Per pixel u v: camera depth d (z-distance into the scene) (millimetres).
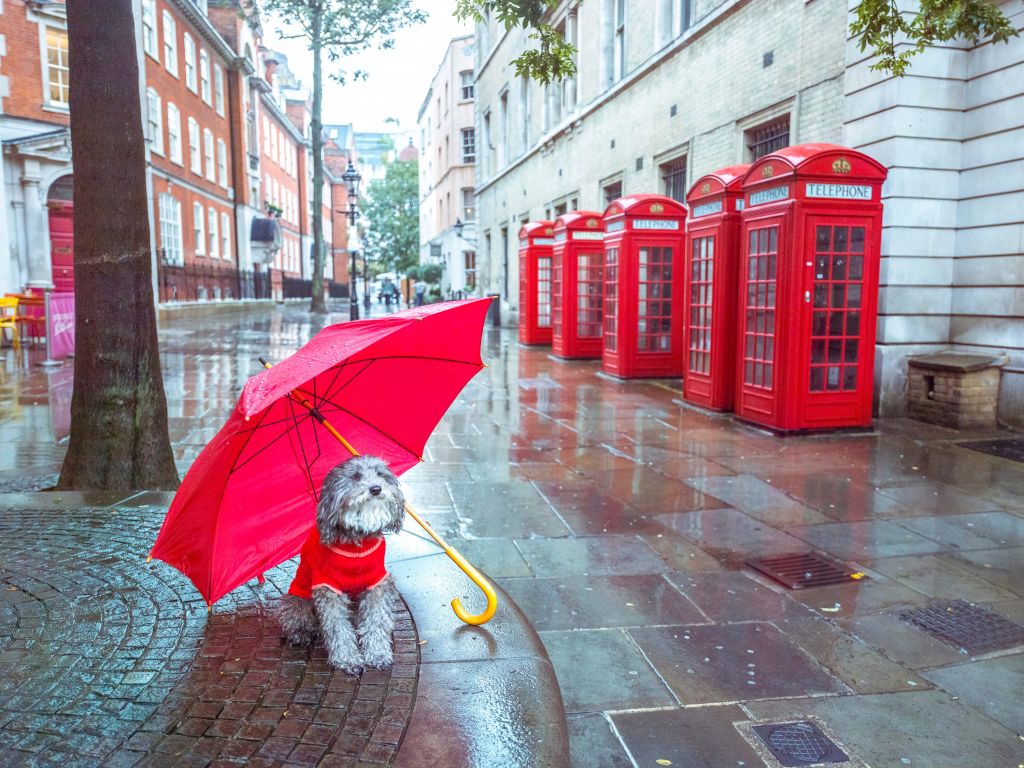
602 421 9242
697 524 5414
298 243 59219
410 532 4707
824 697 3197
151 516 4711
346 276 78250
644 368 12734
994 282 8469
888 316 8922
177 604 3436
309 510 3146
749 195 8734
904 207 8703
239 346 17328
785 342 8141
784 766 2734
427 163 50562
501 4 6602
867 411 8398
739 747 2850
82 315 5551
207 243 33219
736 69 11922
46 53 20172
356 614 3113
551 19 20719
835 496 6094
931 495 6105
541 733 2531
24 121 19766
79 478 5598
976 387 8469
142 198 5582
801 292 7973
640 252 12508
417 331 2906
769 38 10984
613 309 13180
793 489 6285
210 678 2775
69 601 3447
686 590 4281
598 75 17750
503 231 27984
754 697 3195
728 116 12211
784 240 8008
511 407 10219
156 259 25219
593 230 15641
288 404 2920
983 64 8445
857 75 9031
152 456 5738
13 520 4625
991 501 5945
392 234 60531
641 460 7281
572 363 15406
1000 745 2873
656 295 12664
